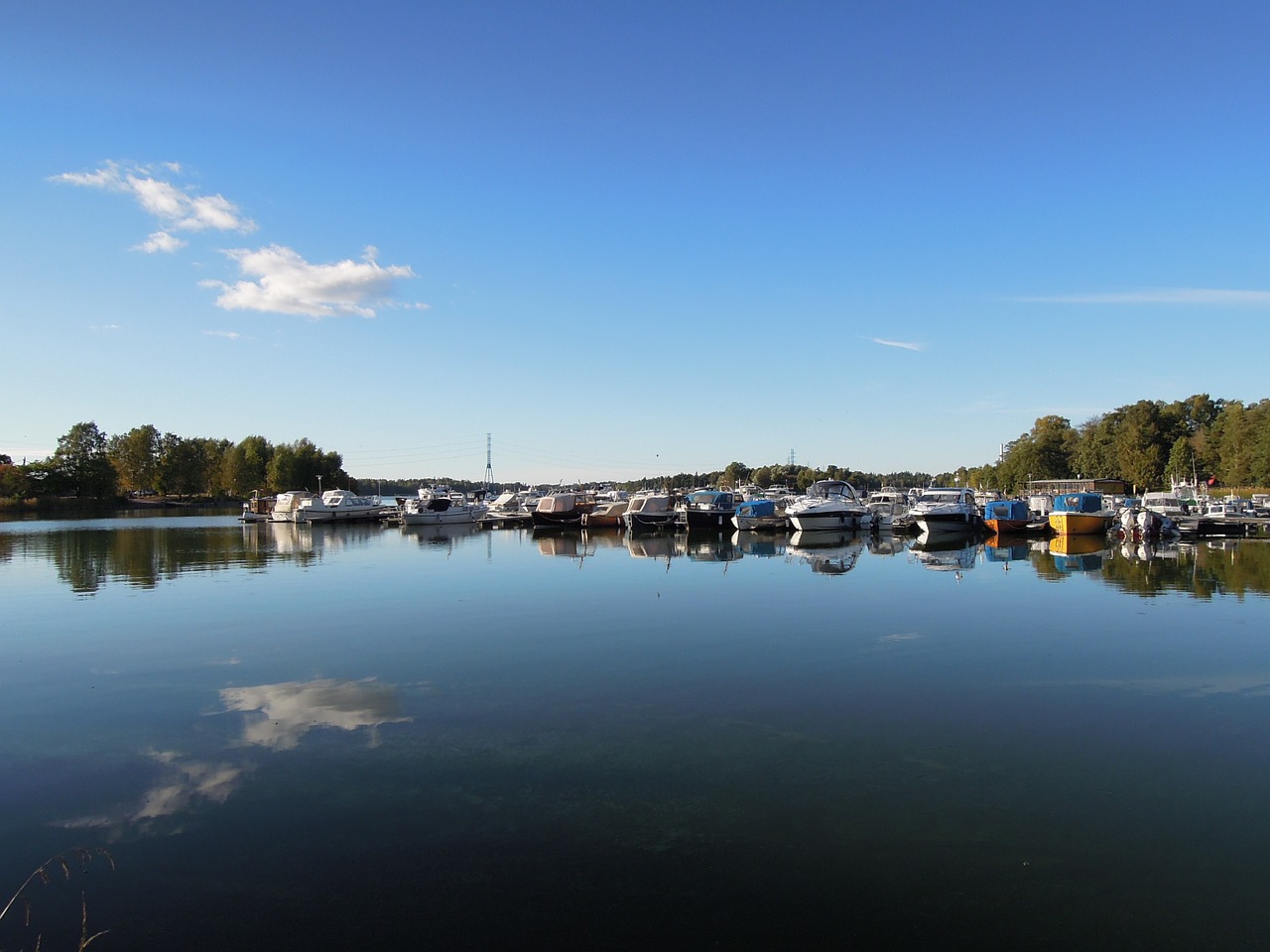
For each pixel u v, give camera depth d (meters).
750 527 59.06
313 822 8.88
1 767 10.53
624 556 38.97
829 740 11.30
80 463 120.81
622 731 11.70
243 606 22.83
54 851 8.32
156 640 18.06
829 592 25.23
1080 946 6.70
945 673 14.74
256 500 95.75
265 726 12.02
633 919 7.08
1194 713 12.45
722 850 8.23
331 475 149.38
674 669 15.12
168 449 135.62
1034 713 12.44
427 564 35.06
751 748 10.99
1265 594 24.45
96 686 14.26
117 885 7.69
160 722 12.25
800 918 7.09
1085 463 132.50
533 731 11.70
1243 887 7.54
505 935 6.87
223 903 7.36
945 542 48.16
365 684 14.23
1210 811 9.06
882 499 72.50
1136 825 8.74
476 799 9.42
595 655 16.25
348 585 27.56
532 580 28.80
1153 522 48.47
